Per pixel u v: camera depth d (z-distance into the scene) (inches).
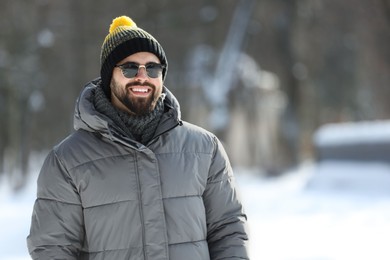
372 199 826.8
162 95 187.8
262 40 1953.7
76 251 180.5
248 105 2091.5
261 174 1763.0
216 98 1801.2
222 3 1883.6
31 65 1753.2
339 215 689.0
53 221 177.6
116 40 182.4
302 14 1952.5
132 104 181.2
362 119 2719.0
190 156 184.2
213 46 1888.5
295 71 1907.0
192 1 1876.2
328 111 2741.1
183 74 1892.2
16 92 1784.0
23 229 680.4
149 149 177.2
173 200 178.9
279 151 1909.4
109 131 174.7
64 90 1878.7
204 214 184.2
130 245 174.1
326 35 2142.0
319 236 562.9
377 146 925.8
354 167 951.0
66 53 1825.8
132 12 1846.7
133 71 180.2
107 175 176.1
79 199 178.4
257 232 603.2
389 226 587.8
